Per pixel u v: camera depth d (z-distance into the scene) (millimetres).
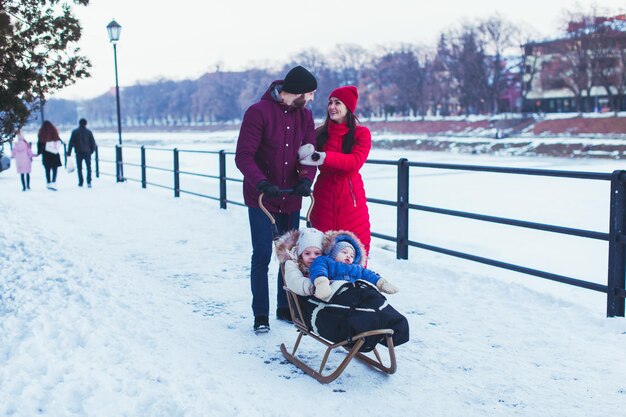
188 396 3846
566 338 4938
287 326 5430
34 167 28281
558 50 85938
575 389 4023
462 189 21219
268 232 5191
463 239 11664
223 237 9719
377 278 4145
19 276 7199
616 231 5348
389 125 98875
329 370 4422
